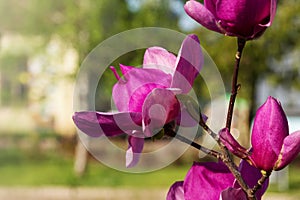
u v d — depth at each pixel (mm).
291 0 11992
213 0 1267
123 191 13125
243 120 9719
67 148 18484
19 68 17219
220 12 1242
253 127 1231
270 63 12891
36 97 16500
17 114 20969
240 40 1260
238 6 1223
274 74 13094
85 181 14117
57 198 12789
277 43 12117
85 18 14164
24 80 17047
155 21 12266
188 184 1359
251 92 12328
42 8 14766
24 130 20516
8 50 16891
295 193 12156
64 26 14398
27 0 15172
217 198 1346
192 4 1284
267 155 1207
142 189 13219
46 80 15695
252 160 1229
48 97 16484
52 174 15016
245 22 1235
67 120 18703
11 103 21109
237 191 1246
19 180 14477
